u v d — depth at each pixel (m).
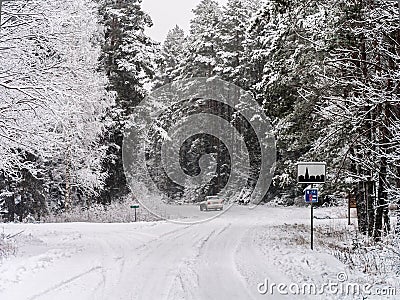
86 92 19.25
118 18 42.66
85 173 36.41
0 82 15.48
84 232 23.53
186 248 17.56
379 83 14.24
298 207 46.03
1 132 16.20
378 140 15.05
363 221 19.61
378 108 14.80
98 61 37.72
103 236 21.58
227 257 15.28
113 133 40.84
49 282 10.69
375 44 15.16
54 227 26.55
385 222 16.44
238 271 12.62
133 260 14.47
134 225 28.02
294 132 23.53
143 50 42.59
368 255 13.94
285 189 48.22
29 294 9.49
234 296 9.71
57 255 14.77
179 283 11.03
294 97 23.72
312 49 19.41
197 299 9.47
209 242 19.58
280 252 16.14
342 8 15.55
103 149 38.16
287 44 23.58
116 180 41.59
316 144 19.45
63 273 11.84
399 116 14.41
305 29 18.94
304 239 20.22
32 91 15.62
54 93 15.86
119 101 41.50
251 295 9.79
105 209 37.69
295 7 18.98
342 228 24.91
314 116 20.42
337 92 18.61
